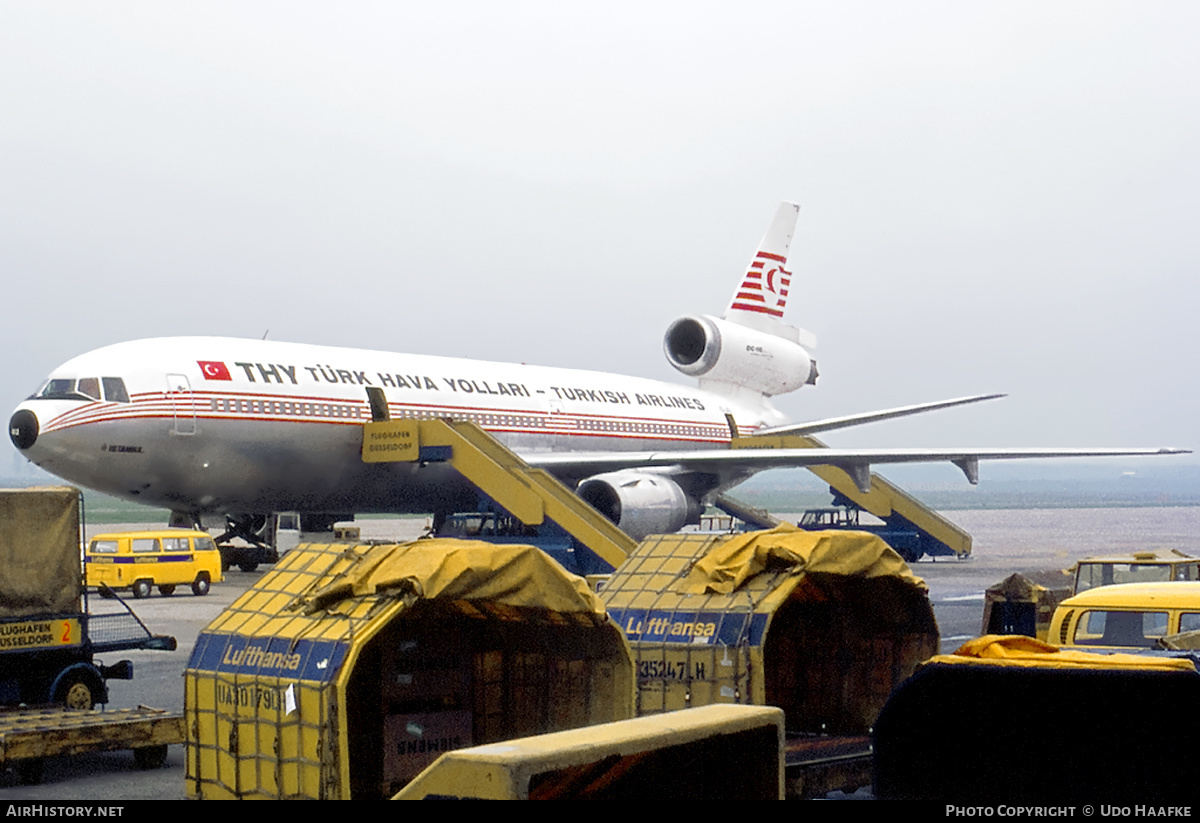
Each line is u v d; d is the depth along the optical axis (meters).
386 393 33.41
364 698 10.64
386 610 9.51
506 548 10.17
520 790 6.37
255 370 30.72
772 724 7.90
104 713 13.89
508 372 38.44
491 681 11.39
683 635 11.98
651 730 7.20
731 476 43.38
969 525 107.06
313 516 40.09
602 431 40.50
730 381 48.75
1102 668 8.05
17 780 12.94
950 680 8.41
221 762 9.88
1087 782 8.12
